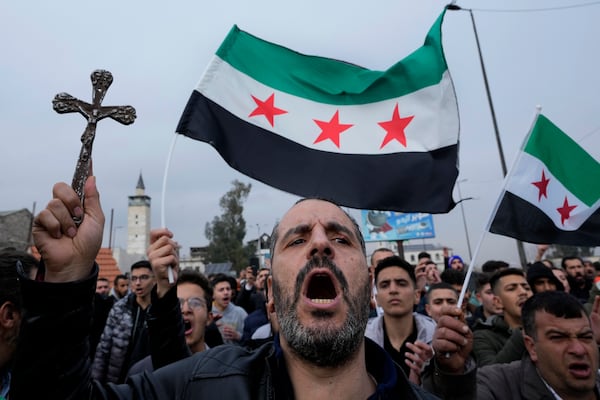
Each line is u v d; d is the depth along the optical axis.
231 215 40.97
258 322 5.54
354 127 3.27
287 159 3.14
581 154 3.61
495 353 3.57
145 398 1.38
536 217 3.39
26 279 1.17
